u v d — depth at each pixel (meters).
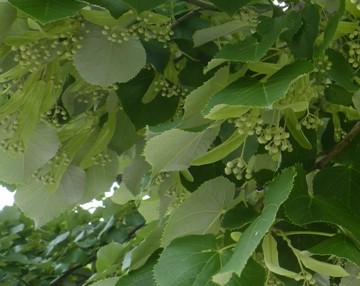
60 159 1.30
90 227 2.28
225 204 1.07
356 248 0.97
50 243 2.24
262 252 1.05
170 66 1.26
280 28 1.01
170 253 0.98
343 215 1.00
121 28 1.16
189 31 1.23
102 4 1.08
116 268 1.29
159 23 1.18
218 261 0.97
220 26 1.16
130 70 1.17
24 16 1.10
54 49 1.16
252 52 0.99
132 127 1.31
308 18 1.04
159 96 1.25
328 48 1.04
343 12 1.00
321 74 1.09
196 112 1.04
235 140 1.05
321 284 1.08
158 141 1.05
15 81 1.18
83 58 1.16
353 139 1.12
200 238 1.00
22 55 1.13
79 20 1.14
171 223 1.06
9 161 1.25
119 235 2.09
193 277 0.96
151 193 1.43
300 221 0.99
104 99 1.31
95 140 1.32
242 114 0.98
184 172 1.20
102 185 1.36
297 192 1.01
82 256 2.18
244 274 0.96
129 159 1.43
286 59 1.07
